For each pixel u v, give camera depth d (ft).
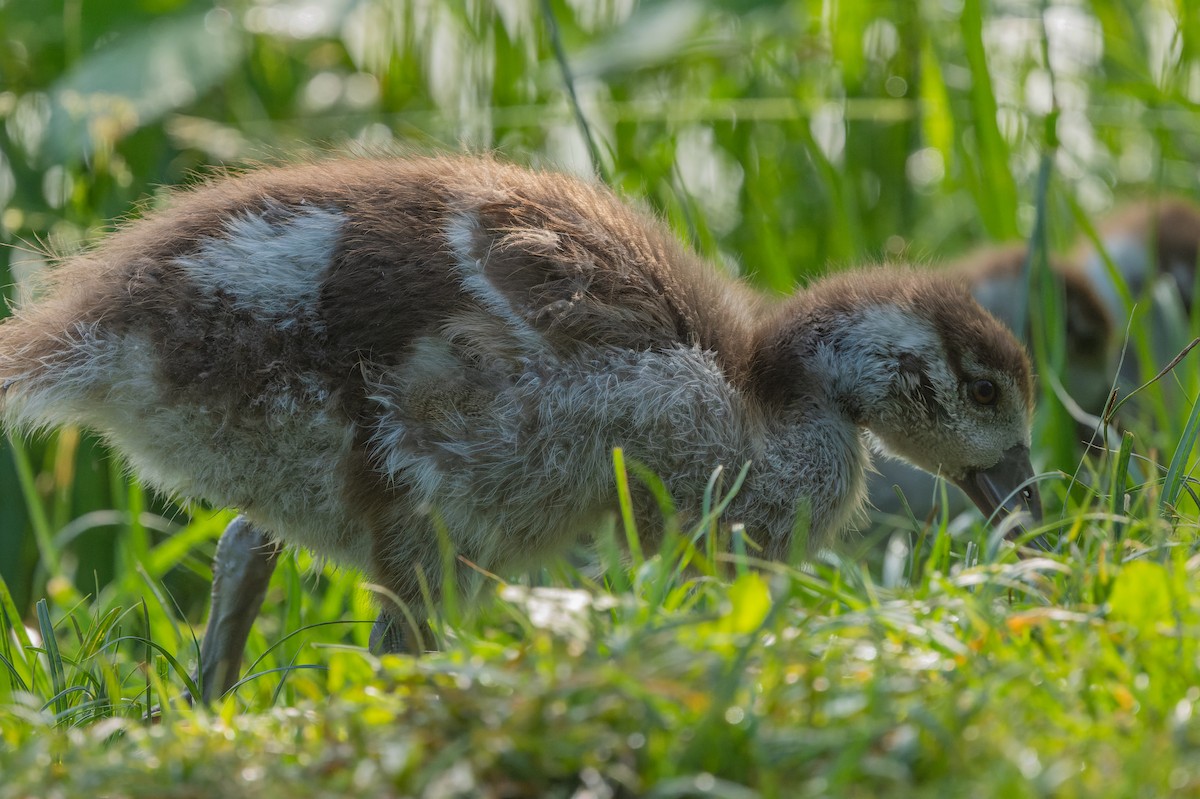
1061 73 47.50
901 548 30.32
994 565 20.67
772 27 47.85
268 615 32.14
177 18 46.34
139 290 24.54
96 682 24.17
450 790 14.20
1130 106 48.42
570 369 25.34
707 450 26.73
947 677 16.63
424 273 25.00
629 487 26.22
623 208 28.35
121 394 24.67
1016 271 40.73
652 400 25.82
